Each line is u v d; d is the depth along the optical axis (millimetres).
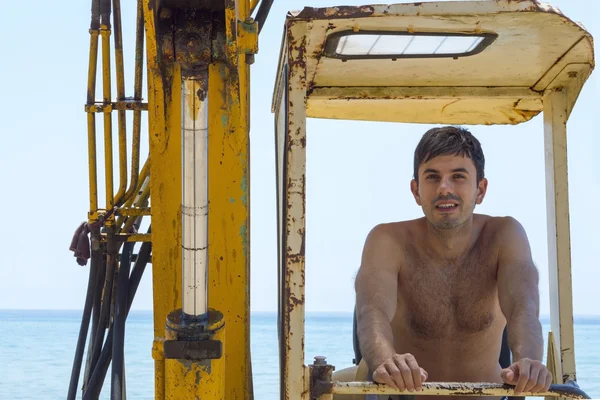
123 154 3367
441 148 2795
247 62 2711
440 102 3021
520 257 2807
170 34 2191
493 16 2242
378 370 2207
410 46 2494
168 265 2623
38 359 39969
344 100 2990
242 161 2678
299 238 2207
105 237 3328
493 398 2766
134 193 3344
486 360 2920
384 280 2783
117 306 3238
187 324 2027
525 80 2832
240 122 2664
